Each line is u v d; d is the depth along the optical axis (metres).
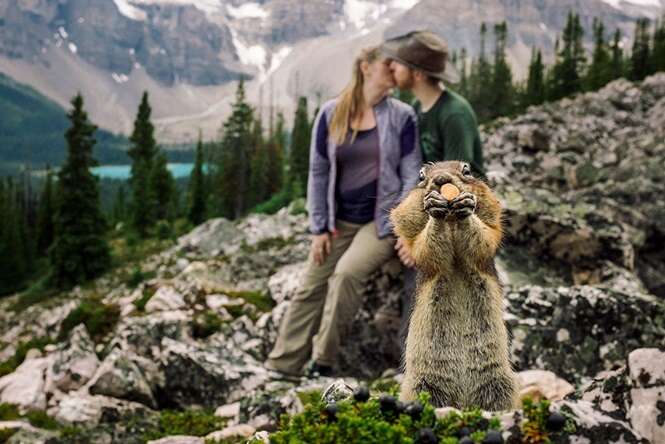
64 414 3.15
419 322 1.81
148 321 3.87
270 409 2.84
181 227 23.30
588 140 9.77
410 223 1.93
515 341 3.20
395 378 3.18
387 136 3.31
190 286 4.51
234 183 24.45
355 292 3.25
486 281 1.78
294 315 3.48
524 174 8.80
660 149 8.41
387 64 3.30
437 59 3.29
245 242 7.87
